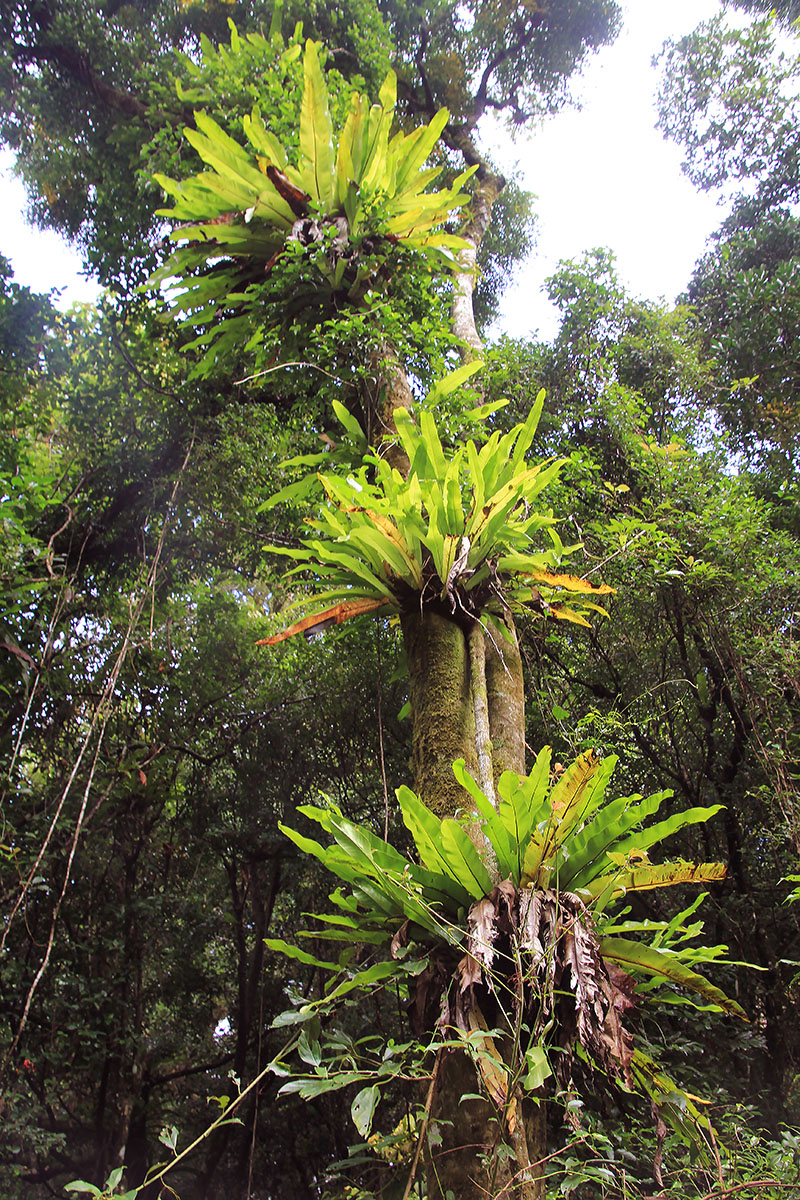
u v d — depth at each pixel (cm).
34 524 574
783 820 443
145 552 607
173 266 374
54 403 623
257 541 593
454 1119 172
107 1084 659
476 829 203
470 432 349
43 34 684
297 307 363
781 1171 199
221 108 511
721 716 567
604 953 187
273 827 714
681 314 657
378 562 248
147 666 620
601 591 256
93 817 577
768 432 641
